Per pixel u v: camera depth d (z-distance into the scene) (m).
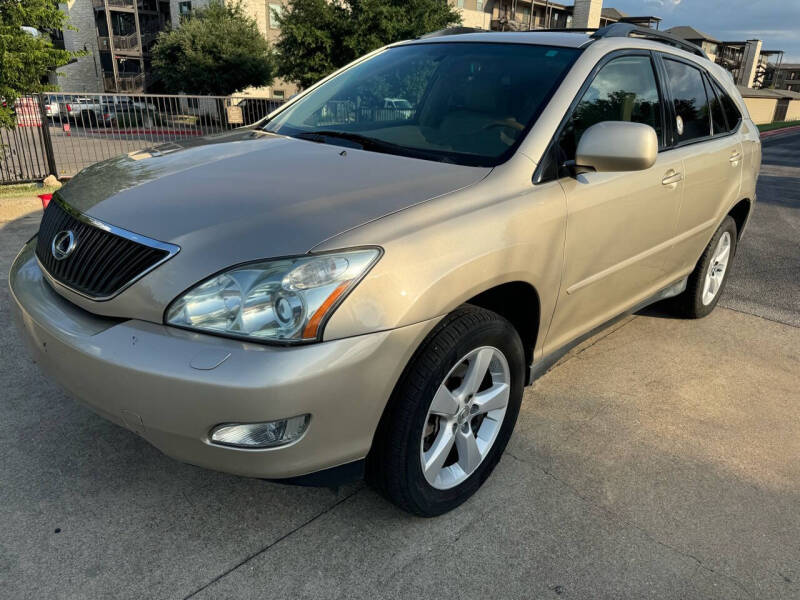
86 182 2.41
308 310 1.69
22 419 2.74
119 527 2.15
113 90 40.50
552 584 2.01
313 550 2.09
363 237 1.80
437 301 1.89
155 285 1.79
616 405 3.15
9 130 9.04
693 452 2.78
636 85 3.02
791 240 7.22
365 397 1.79
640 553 2.16
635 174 2.84
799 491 2.55
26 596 1.85
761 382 3.49
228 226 1.85
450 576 2.02
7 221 6.60
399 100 2.89
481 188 2.17
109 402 1.80
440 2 22.75
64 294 2.02
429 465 2.12
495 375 2.34
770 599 2.00
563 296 2.55
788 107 57.09
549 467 2.61
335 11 22.58
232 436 1.73
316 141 2.74
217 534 2.14
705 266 4.04
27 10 8.39
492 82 2.73
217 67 29.80
